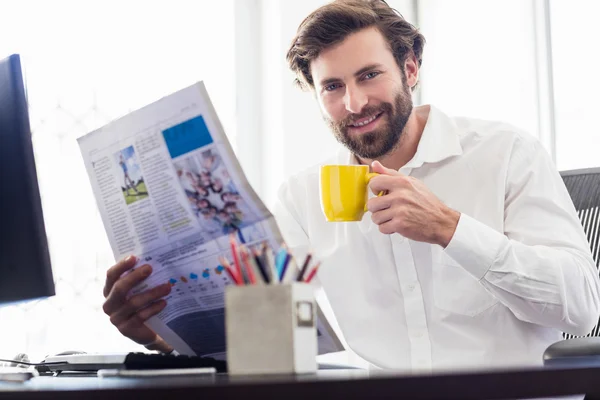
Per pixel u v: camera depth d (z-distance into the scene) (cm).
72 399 68
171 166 102
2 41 257
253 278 83
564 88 247
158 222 107
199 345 119
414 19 315
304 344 80
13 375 97
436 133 162
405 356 154
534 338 149
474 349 149
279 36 293
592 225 154
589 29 237
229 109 293
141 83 274
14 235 100
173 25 282
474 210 156
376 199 129
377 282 158
